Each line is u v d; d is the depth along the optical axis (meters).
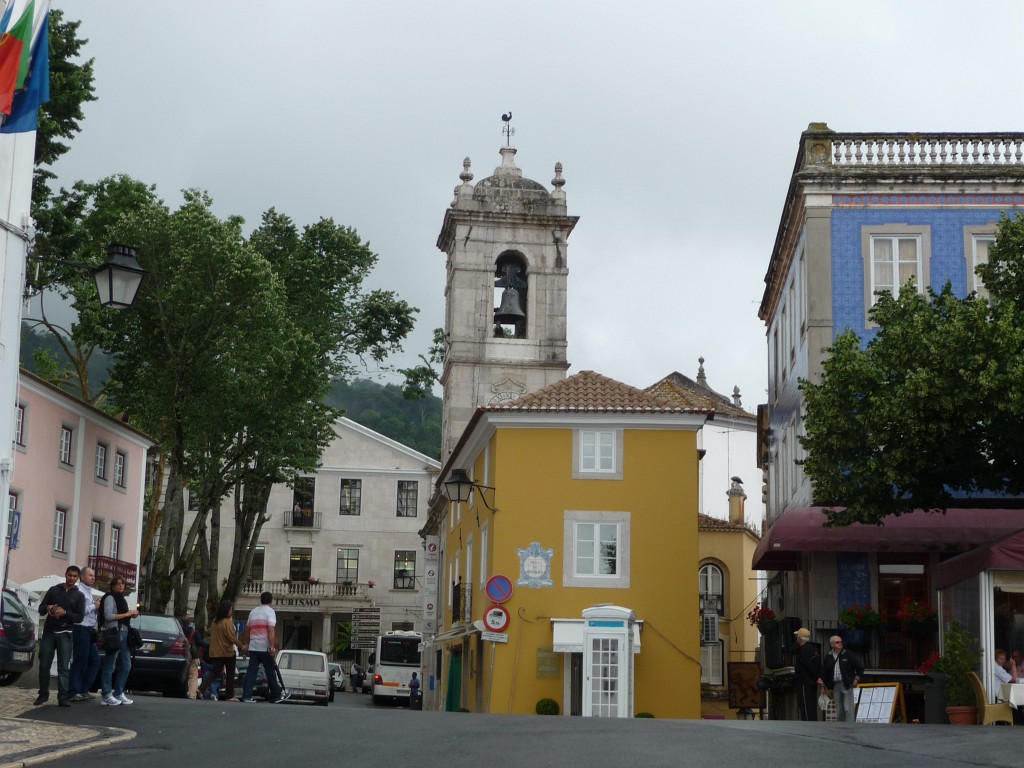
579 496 36.06
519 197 59.69
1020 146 32.25
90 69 43.28
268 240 50.88
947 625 24.78
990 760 12.46
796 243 34.75
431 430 118.81
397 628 82.06
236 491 50.62
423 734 15.47
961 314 23.39
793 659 33.12
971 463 24.22
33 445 43.44
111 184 48.62
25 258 24.48
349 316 52.25
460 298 58.78
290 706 22.30
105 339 43.50
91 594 20.69
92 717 18.06
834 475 24.84
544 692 35.00
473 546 40.19
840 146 32.41
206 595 49.31
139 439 53.59
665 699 34.97
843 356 24.75
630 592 35.56
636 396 37.38
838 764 11.93
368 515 83.31
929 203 31.91
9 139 24.00
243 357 42.75
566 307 59.06
